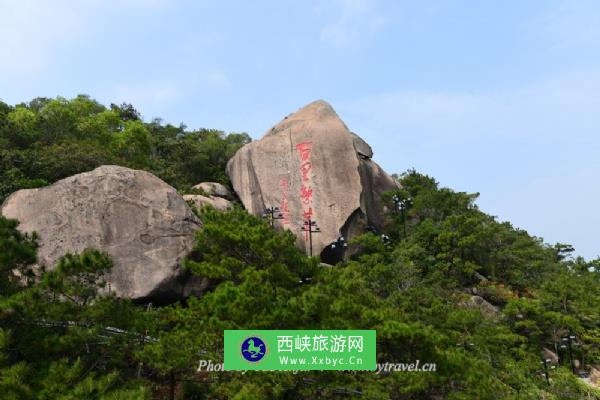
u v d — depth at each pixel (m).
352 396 11.42
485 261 33.88
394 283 25.14
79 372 9.72
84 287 11.88
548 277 34.44
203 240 17.88
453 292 27.89
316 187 33.19
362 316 12.64
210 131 50.69
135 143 36.34
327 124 35.84
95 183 20.09
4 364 9.33
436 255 32.22
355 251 31.97
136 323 12.27
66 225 19.28
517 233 41.34
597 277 40.31
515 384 19.44
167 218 19.80
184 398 12.88
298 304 12.38
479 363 13.95
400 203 36.66
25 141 31.81
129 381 10.92
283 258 17.41
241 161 36.94
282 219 33.00
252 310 12.20
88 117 36.94
